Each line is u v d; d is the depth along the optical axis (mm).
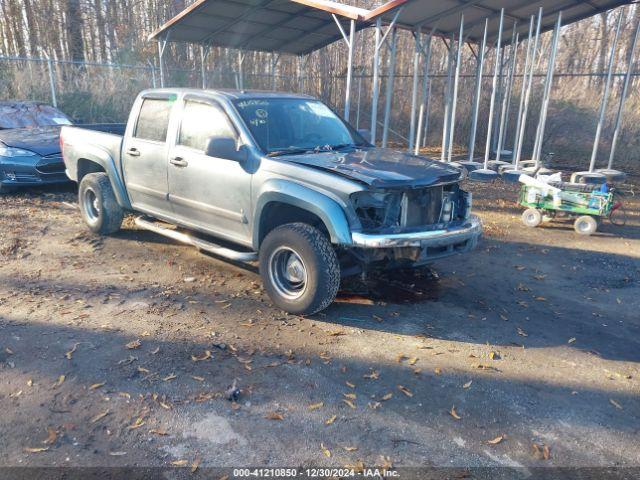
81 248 6766
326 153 5293
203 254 6652
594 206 8023
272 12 13047
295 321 4844
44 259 6316
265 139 5258
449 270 6422
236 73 19469
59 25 23156
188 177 5652
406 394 3738
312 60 23328
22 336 4387
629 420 3539
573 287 6008
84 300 5160
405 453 3135
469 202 5168
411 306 5293
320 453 3111
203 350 4254
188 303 5180
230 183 5230
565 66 24047
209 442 3178
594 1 12250
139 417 3389
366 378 3932
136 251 6715
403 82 21109
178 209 5969
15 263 6141
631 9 22906
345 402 3621
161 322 4738
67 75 17469
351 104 21953
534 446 3236
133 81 18328
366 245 4383
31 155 8984
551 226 8695
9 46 22891
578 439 3320
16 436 3174
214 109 5484
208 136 5500
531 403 3691
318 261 4590
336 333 4625
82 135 7211
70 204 8977
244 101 5500
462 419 3479
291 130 5594
